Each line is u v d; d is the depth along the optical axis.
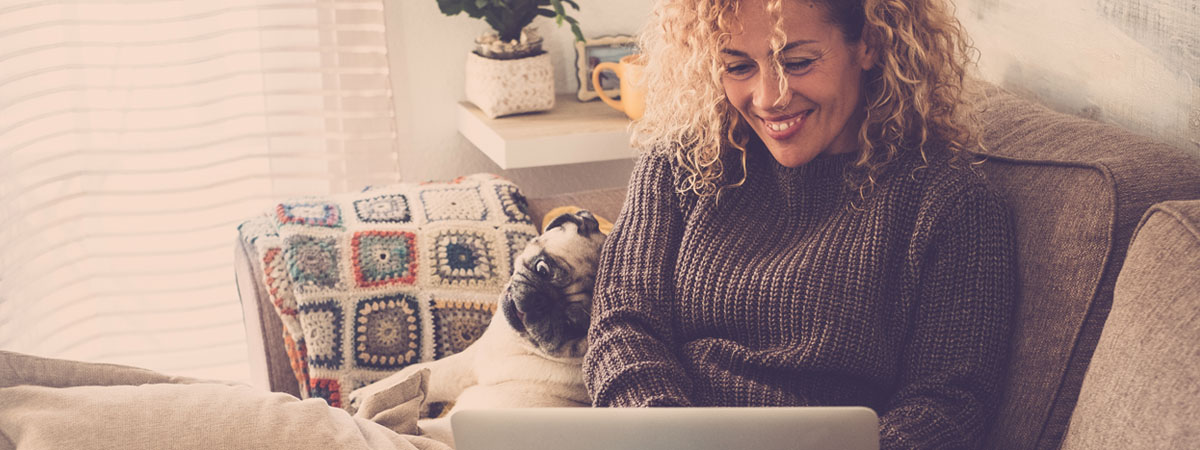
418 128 2.46
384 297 1.58
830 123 1.31
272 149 2.36
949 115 1.33
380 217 1.67
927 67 1.31
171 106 2.26
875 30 1.30
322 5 2.28
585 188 2.60
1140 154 1.20
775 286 1.31
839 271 1.29
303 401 1.19
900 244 1.29
